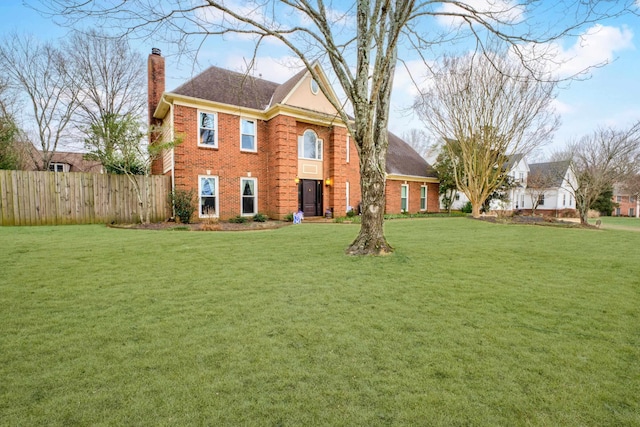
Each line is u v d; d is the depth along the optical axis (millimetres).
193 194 13359
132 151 12438
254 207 15469
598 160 14570
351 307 3391
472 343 2609
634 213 39469
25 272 4609
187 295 3725
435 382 2074
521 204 32812
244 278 4449
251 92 16078
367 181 6242
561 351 2492
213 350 2449
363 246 6211
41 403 1830
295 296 3725
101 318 3035
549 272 4984
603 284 4344
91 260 5414
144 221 12922
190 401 1861
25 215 11227
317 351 2457
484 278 4586
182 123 13320
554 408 1841
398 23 5582
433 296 3773
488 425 1705
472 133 17969
